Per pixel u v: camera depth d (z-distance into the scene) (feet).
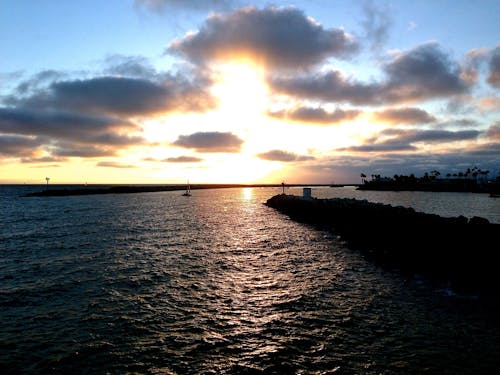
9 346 36.52
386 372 31.12
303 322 42.47
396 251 78.59
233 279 61.77
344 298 51.31
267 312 45.93
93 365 32.86
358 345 36.32
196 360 33.71
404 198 413.18
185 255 82.58
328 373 31.09
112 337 38.65
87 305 48.52
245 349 35.78
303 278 62.49
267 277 63.21
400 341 37.14
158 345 36.78
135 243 98.68
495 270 56.65
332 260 77.66
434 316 43.93
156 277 62.75
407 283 58.90
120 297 51.88
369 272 66.64
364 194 555.28
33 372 31.65
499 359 33.35
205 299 51.08
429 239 74.84
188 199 402.52
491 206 265.75
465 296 51.49
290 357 34.04
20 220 161.17
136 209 235.81
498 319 42.70
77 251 86.33
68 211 215.51
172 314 45.32
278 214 205.26
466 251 63.41
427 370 31.40
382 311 45.83
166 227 137.28
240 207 268.00
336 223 131.34
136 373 31.48
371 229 101.35
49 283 58.75
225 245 97.09
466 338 37.73
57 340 37.93
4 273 65.05
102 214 194.08
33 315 44.93
